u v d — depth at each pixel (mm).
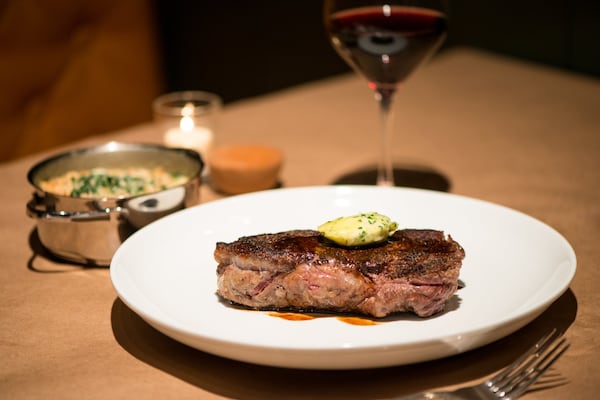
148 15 3377
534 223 1265
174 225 1309
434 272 1062
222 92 3932
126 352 1077
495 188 1667
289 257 1091
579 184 1673
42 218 1275
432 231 1184
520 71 2572
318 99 2379
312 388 985
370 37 1414
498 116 2158
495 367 1016
